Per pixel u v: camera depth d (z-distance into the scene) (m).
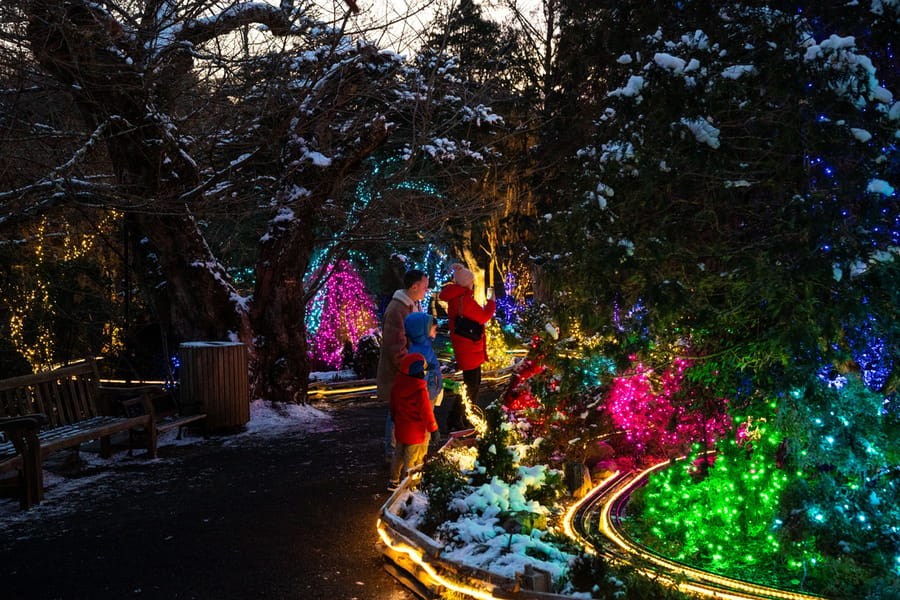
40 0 7.14
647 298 3.88
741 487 5.23
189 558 4.88
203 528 5.54
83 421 7.72
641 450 6.86
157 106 9.26
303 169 10.97
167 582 4.45
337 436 9.36
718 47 3.88
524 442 6.62
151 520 5.75
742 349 4.72
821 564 4.33
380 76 11.38
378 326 21.14
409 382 6.32
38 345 13.16
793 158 3.68
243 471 7.45
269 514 5.91
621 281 4.11
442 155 12.20
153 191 9.46
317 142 11.23
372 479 7.07
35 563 4.78
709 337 5.03
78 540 5.26
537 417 6.80
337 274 19.61
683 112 3.62
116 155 9.35
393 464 6.54
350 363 17.86
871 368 4.59
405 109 12.06
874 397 4.42
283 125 10.26
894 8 3.75
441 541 4.75
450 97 12.21
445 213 12.69
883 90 3.29
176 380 13.23
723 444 5.50
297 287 11.11
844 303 3.47
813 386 4.36
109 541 5.23
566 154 11.92
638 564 4.09
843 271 3.44
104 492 6.64
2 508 6.09
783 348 3.97
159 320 11.36
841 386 4.50
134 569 4.67
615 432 7.11
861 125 3.44
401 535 4.63
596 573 3.97
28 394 7.16
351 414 11.26
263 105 9.54
